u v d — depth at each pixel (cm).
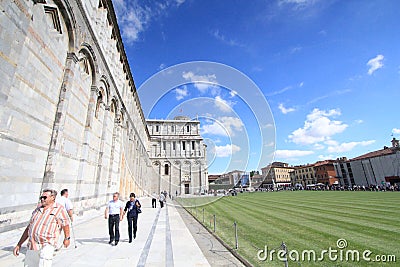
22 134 856
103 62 1772
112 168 2116
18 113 830
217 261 678
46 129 1027
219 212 1884
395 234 951
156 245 833
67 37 1203
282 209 1970
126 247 795
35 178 943
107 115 1942
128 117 2880
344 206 2031
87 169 1557
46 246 400
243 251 763
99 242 856
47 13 1015
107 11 1966
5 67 684
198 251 762
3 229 746
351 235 955
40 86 969
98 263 628
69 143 1282
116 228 834
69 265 607
